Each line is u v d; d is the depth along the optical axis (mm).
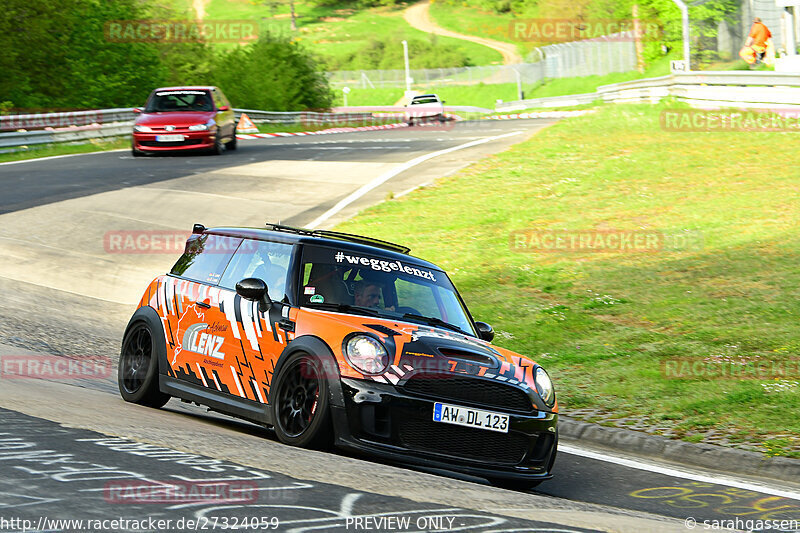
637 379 16938
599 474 12305
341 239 13242
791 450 13188
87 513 6250
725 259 24641
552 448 11414
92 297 21969
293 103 96000
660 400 15766
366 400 10234
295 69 97875
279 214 31172
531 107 113875
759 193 30703
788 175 32656
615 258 25625
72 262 24703
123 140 59656
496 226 29547
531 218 30266
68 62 73000
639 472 12508
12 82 66875
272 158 45656
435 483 9102
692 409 15242
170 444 9117
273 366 11203
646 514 9633
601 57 129875
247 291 11477
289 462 8992
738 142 38531
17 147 49406
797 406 15164
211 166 42125
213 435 10367
